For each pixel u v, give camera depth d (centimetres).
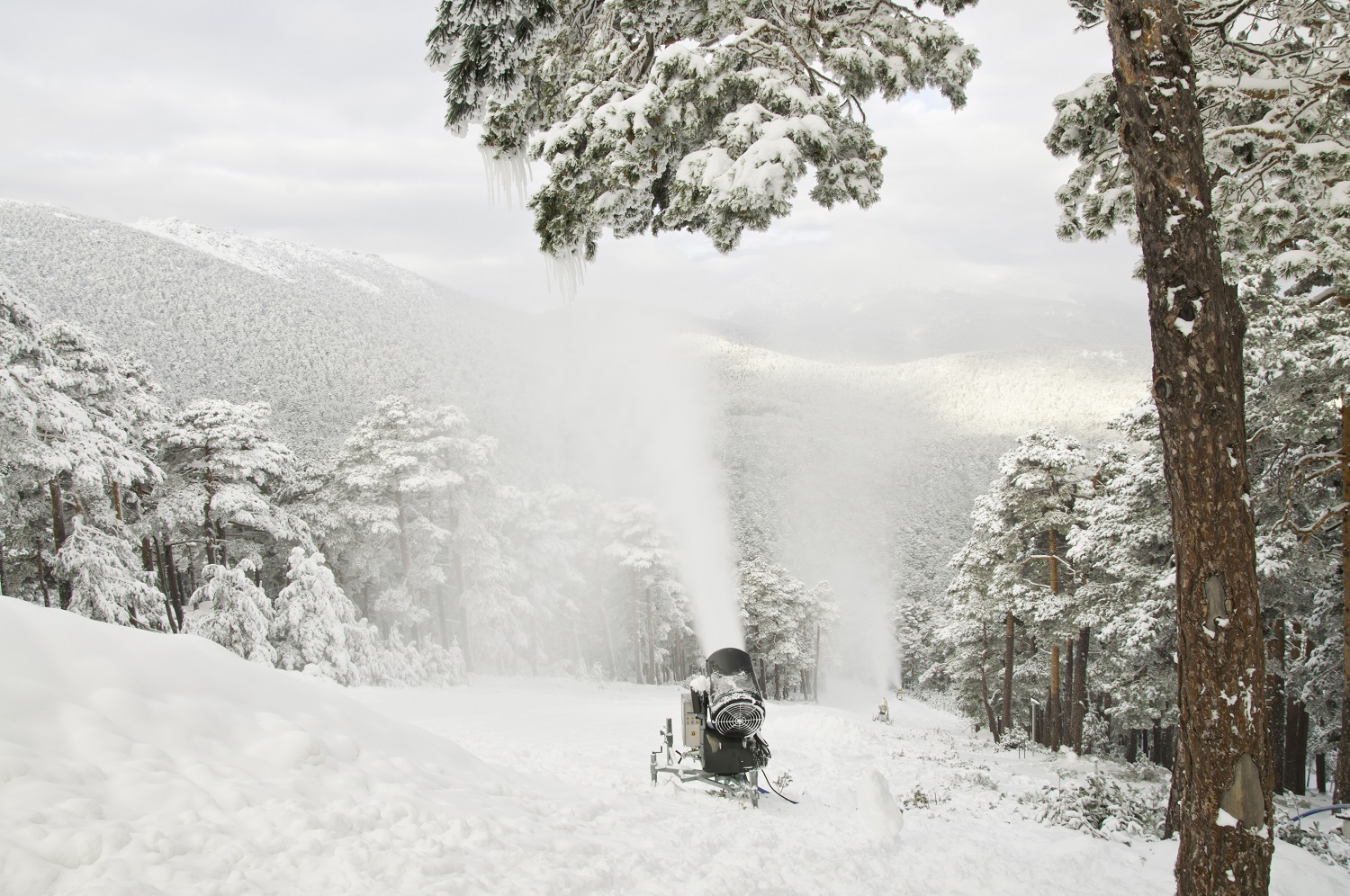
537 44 658
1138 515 2077
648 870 534
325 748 552
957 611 3284
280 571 3847
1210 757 478
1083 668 2723
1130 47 480
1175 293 474
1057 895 669
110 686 480
